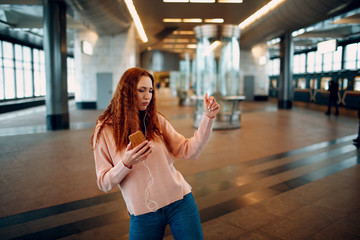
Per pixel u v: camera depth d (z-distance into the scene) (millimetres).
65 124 9570
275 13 11398
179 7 7926
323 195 3803
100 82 16609
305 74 22594
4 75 15047
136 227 1448
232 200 3650
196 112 9875
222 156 5996
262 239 2699
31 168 5094
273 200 3641
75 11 9297
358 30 14883
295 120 11773
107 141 1435
